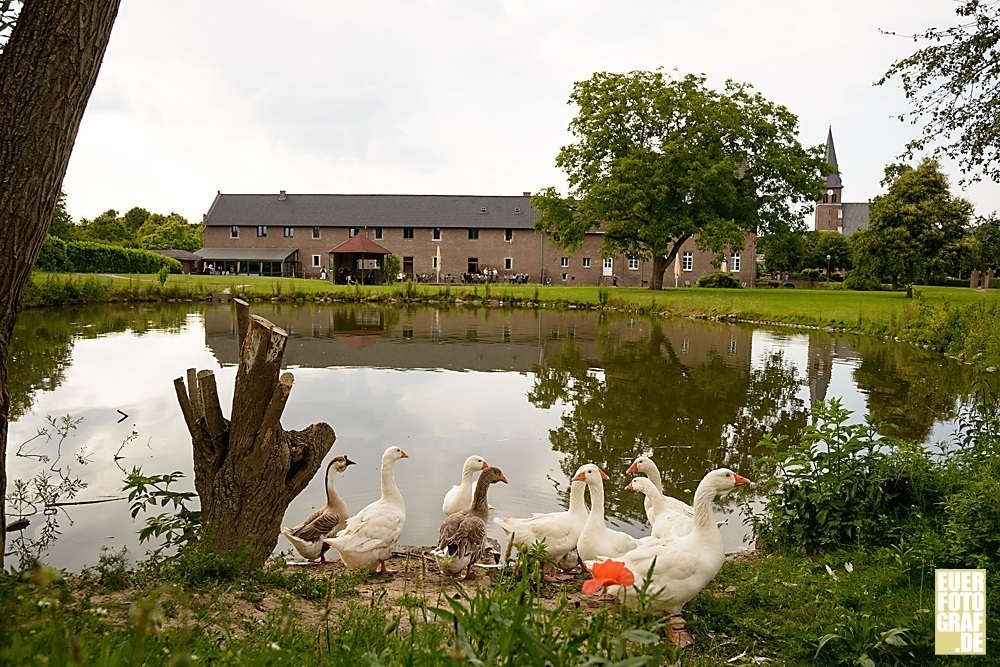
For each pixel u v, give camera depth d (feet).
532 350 72.23
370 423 38.93
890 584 17.46
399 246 225.15
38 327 82.84
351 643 10.85
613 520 25.59
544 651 7.05
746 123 146.10
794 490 22.13
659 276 153.28
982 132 41.24
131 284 127.65
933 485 22.07
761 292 155.33
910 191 142.41
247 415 17.25
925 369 61.31
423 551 22.39
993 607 15.57
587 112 147.02
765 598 17.56
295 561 21.76
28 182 11.76
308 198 235.81
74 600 12.37
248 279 173.47
